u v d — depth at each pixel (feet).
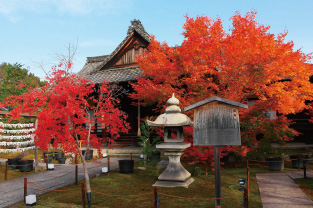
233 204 21.95
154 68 35.88
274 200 22.99
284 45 31.55
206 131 20.04
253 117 35.14
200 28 33.30
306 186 27.81
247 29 32.48
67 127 23.66
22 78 116.37
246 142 36.45
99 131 66.03
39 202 23.38
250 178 32.09
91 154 48.80
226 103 19.72
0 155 52.54
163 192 25.59
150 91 37.17
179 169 28.68
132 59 61.87
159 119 28.37
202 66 31.63
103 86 28.25
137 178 32.37
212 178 31.14
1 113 36.40
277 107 34.35
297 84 36.76
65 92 23.04
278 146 52.08
